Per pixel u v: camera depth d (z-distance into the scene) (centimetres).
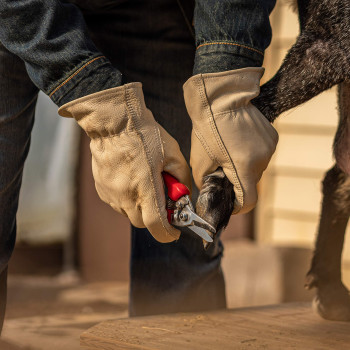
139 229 315
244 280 564
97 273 745
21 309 525
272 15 612
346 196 298
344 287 292
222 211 225
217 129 222
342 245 298
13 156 259
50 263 794
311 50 245
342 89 286
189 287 315
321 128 610
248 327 264
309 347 235
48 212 793
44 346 286
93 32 293
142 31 292
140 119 222
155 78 299
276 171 638
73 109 222
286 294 550
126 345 238
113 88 220
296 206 627
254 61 226
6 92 254
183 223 221
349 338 249
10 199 262
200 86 221
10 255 266
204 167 228
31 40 225
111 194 229
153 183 222
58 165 777
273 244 601
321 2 243
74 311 512
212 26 223
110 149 223
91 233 752
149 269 316
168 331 255
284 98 247
